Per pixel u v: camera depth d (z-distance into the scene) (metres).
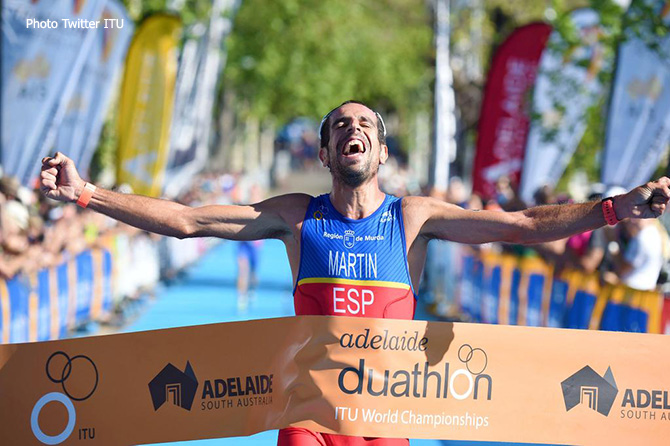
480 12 33.72
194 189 39.44
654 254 12.46
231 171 68.19
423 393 6.62
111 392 6.72
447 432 6.63
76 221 18.19
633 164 16.84
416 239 6.68
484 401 6.66
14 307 13.38
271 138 92.31
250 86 62.56
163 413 6.71
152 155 25.33
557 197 20.22
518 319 17.11
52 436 6.73
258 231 6.76
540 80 20.66
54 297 15.95
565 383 6.69
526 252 16.75
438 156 28.25
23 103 19.02
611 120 16.98
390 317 6.59
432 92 32.03
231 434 6.69
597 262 13.56
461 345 6.65
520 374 6.68
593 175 22.88
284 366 6.64
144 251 26.03
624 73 16.91
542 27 22.28
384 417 6.61
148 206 6.55
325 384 6.59
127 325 20.67
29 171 19.16
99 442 6.71
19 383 6.74
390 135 94.69
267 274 34.19
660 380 6.71
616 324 12.32
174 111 32.44
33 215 15.27
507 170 22.33
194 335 6.71
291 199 6.80
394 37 61.62
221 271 35.50
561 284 14.48
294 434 6.57
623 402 6.70
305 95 60.53
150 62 25.33
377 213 6.68
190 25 32.19
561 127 20.59
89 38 19.27
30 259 14.30
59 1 19.06
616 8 19.80
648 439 6.70
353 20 61.28
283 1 57.81
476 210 6.60
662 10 16.55
